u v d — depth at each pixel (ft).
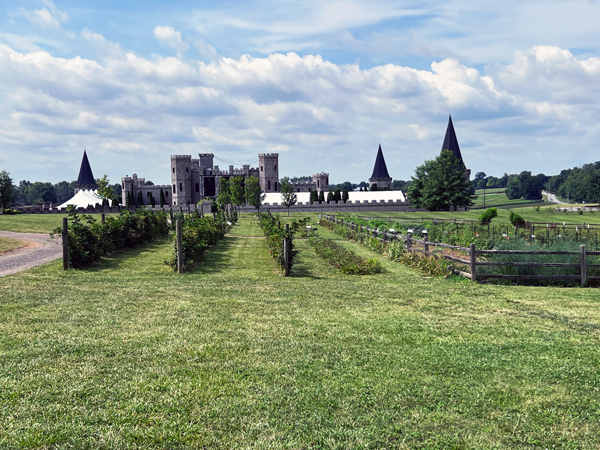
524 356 22.00
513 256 54.13
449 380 19.27
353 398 17.52
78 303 31.30
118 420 15.37
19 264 52.49
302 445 14.43
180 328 25.52
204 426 15.28
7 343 22.18
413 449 14.47
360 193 334.03
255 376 19.20
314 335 24.88
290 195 256.73
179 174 401.08
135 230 74.59
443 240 85.71
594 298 36.70
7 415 15.38
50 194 620.49
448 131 381.40
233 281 43.47
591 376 19.65
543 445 14.71
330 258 62.28
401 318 28.99
